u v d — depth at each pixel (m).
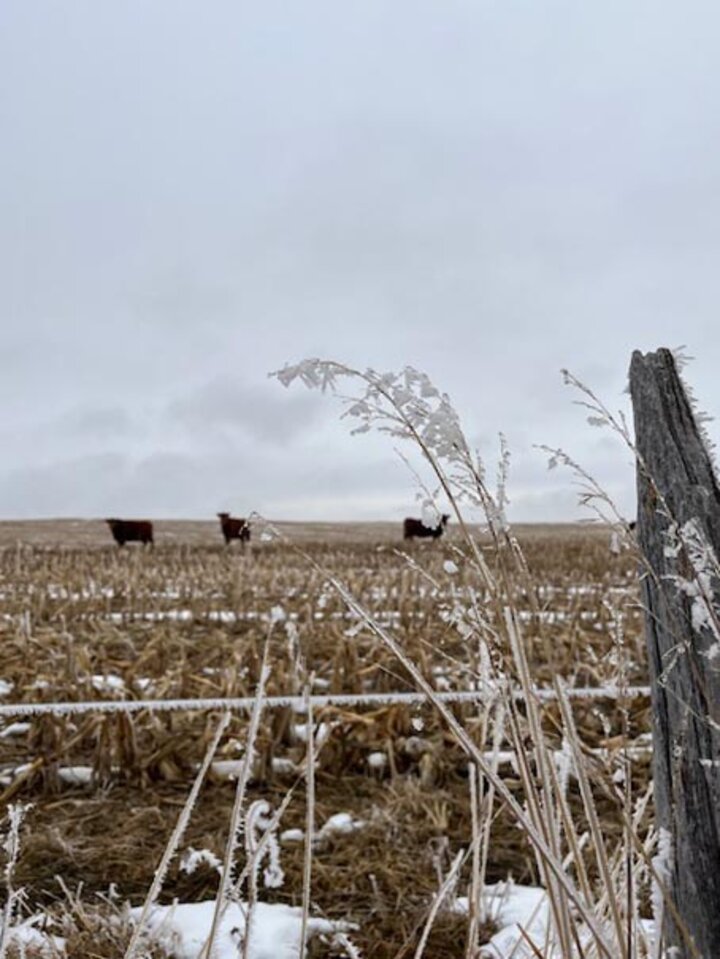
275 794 4.69
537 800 1.29
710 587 1.31
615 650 1.55
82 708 4.86
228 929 3.16
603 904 1.42
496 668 1.36
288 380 1.11
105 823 4.28
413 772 5.05
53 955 2.69
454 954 3.03
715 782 1.29
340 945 3.07
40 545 33.69
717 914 1.28
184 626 11.09
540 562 17.92
